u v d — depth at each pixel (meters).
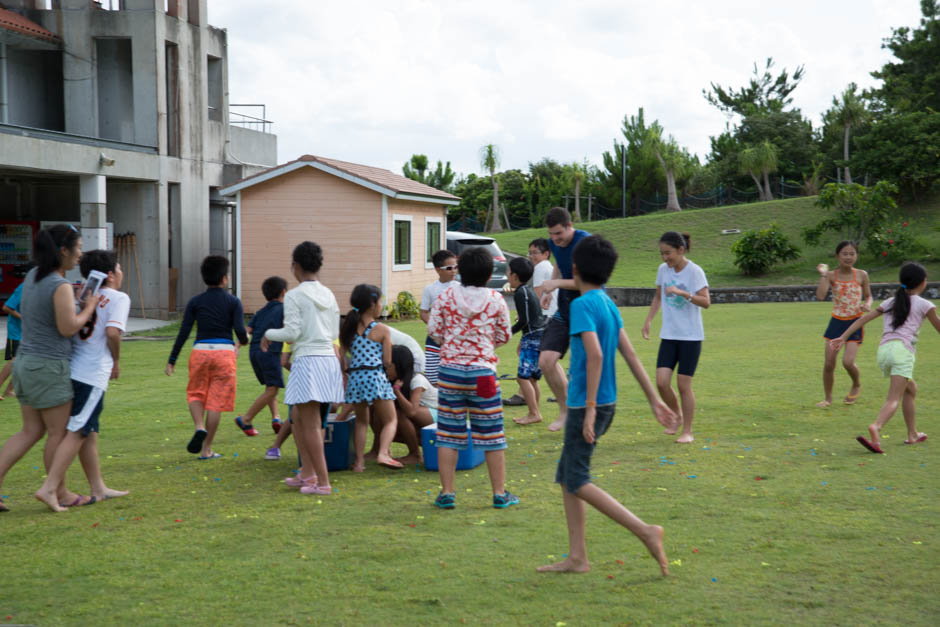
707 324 17.97
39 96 22.19
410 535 4.76
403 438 6.85
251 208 20.23
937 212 35.19
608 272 4.21
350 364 6.27
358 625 3.56
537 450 6.99
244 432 7.83
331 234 20.11
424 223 22.64
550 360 7.57
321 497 5.62
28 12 20.77
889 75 48.56
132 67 20.17
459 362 5.25
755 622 3.54
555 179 57.12
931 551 4.36
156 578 4.12
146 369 12.12
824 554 4.33
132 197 20.14
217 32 23.08
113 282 5.72
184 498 5.62
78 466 6.58
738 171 49.94
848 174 38.41
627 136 54.78
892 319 6.77
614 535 4.71
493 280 24.59
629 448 6.91
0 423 8.23
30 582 4.09
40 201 21.36
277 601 3.82
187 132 21.25
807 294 24.73
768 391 9.70
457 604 3.76
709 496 5.45
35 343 5.16
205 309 6.79
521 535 4.74
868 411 8.44
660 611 3.66
